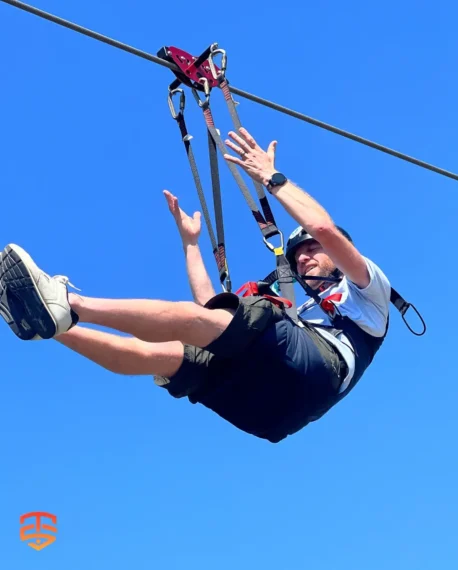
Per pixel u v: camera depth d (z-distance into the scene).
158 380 13.22
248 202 13.66
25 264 10.74
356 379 13.52
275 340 12.35
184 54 14.09
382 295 13.63
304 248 14.57
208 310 11.91
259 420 13.16
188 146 14.50
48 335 10.95
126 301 11.27
